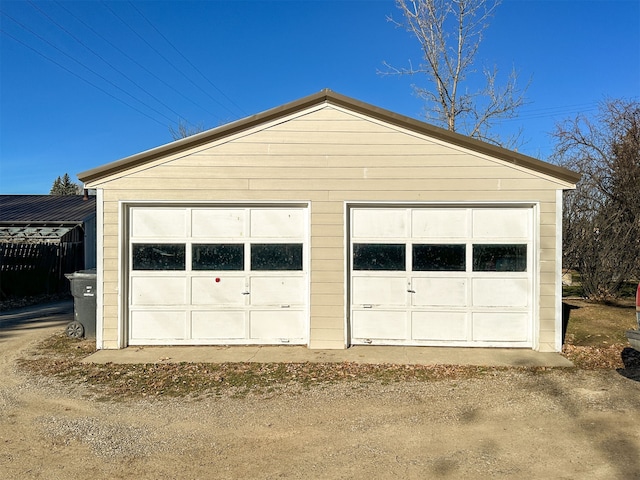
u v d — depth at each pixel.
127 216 8.09
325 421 4.88
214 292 8.13
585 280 11.69
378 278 8.11
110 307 8.01
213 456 4.09
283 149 8.02
